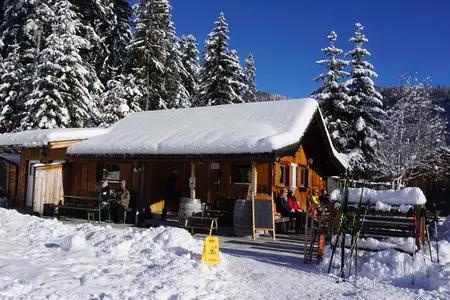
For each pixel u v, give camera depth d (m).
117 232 9.99
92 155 17.16
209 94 38.41
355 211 8.54
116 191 16.52
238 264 8.66
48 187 18.08
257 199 12.85
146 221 16.05
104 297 5.56
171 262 7.65
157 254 8.37
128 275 6.77
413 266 7.77
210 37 39.28
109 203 15.93
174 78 39.94
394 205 8.41
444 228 13.39
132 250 8.72
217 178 16.77
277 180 16.27
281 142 13.34
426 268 7.67
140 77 34.84
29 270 6.61
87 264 7.31
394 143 28.44
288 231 15.30
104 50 38.41
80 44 29.22
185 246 9.04
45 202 17.91
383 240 8.73
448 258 8.59
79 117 28.30
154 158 15.62
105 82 38.41
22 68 30.95
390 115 29.97
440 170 29.53
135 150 16.03
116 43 39.03
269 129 15.05
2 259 7.31
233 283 7.09
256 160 13.45
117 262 7.64
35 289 5.67
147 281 6.44
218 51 38.88
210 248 8.05
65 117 27.28
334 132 28.77
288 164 17.08
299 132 14.67
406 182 28.86
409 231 8.32
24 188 20.55
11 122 30.70
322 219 9.26
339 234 8.42
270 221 12.64
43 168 17.98
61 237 9.89
